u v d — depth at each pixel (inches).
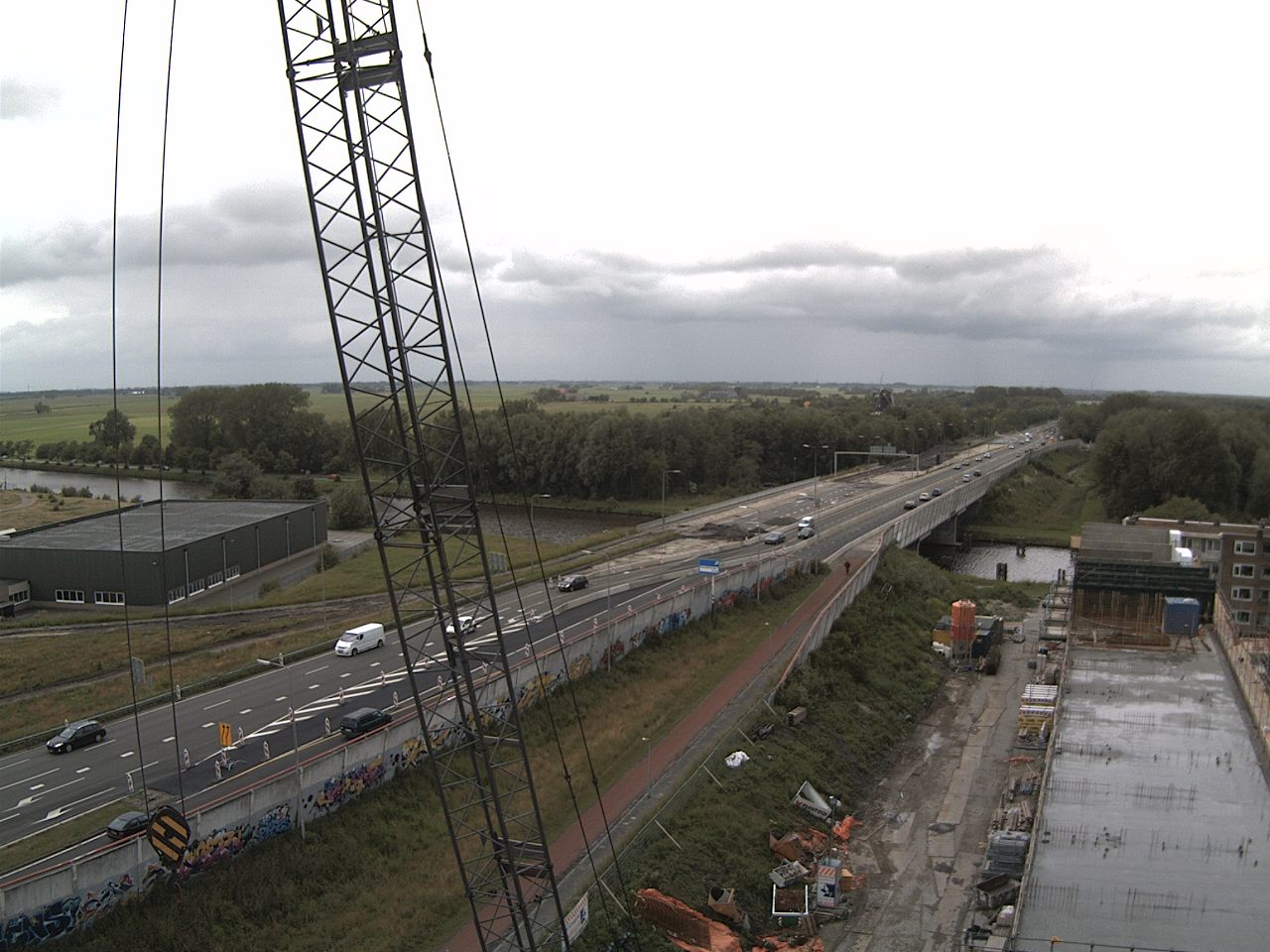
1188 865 1862.7
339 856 1895.9
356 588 4197.8
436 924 1750.7
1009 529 7559.1
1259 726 2559.1
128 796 1966.0
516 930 1462.8
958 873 2208.4
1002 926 1895.9
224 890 1717.5
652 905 1846.7
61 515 6540.4
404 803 2096.5
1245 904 1722.4
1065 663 3107.8
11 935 1454.2
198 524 4852.4
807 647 3240.7
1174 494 7652.6
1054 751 2404.0
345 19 1214.3
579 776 2319.1
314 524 5497.1
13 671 2883.9
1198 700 2780.5
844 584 4047.7
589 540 5260.8
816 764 2635.3
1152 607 3624.5
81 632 3432.6
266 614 3690.9
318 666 2906.0
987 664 3639.3
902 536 5265.8
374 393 1288.1
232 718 2442.2
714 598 3656.5
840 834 2359.7
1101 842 1957.4
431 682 2667.3
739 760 2475.4
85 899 1547.7
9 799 1972.2
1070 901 1737.2
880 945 1927.9
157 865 1657.2
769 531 5526.6
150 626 3501.5
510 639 3125.0
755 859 2153.1
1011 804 2511.1
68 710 2511.1
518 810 2140.7
